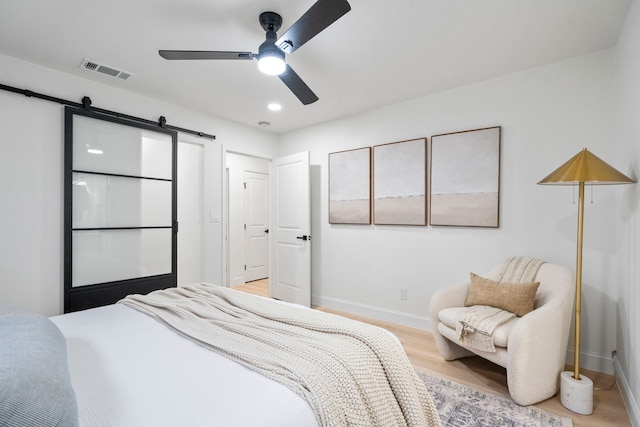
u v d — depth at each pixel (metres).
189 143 3.53
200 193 3.60
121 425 0.78
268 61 1.80
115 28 1.99
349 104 3.35
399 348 1.29
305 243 3.90
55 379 0.78
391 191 3.36
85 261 2.68
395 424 1.05
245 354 1.11
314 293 4.10
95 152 2.74
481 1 1.74
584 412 1.81
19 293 2.35
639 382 1.66
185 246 4.02
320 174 4.02
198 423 0.79
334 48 2.22
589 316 2.32
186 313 1.58
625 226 1.98
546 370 1.93
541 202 2.52
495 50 2.27
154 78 2.69
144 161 3.06
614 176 1.74
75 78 2.63
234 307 1.67
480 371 2.32
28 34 2.05
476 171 2.80
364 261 3.62
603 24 1.96
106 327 1.50
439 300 2.45
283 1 1.74
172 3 1.75
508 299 2.21
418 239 3.19
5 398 0.65
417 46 2.21
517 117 2.62
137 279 2.99
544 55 2.35
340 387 0.98
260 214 5.71
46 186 2.47
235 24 1.95
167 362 1.12
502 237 2.70
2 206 2.28
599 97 2.29
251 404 0.86
